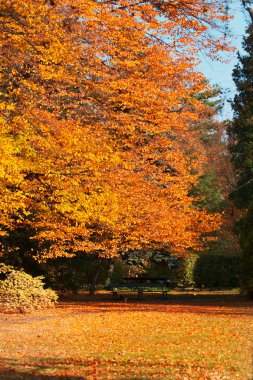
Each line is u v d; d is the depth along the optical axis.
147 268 34.03
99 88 18.45
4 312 18.34
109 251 20.67
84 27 17.59
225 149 45.78
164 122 20.42
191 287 34.53
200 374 8.21
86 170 16.80
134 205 20.02
